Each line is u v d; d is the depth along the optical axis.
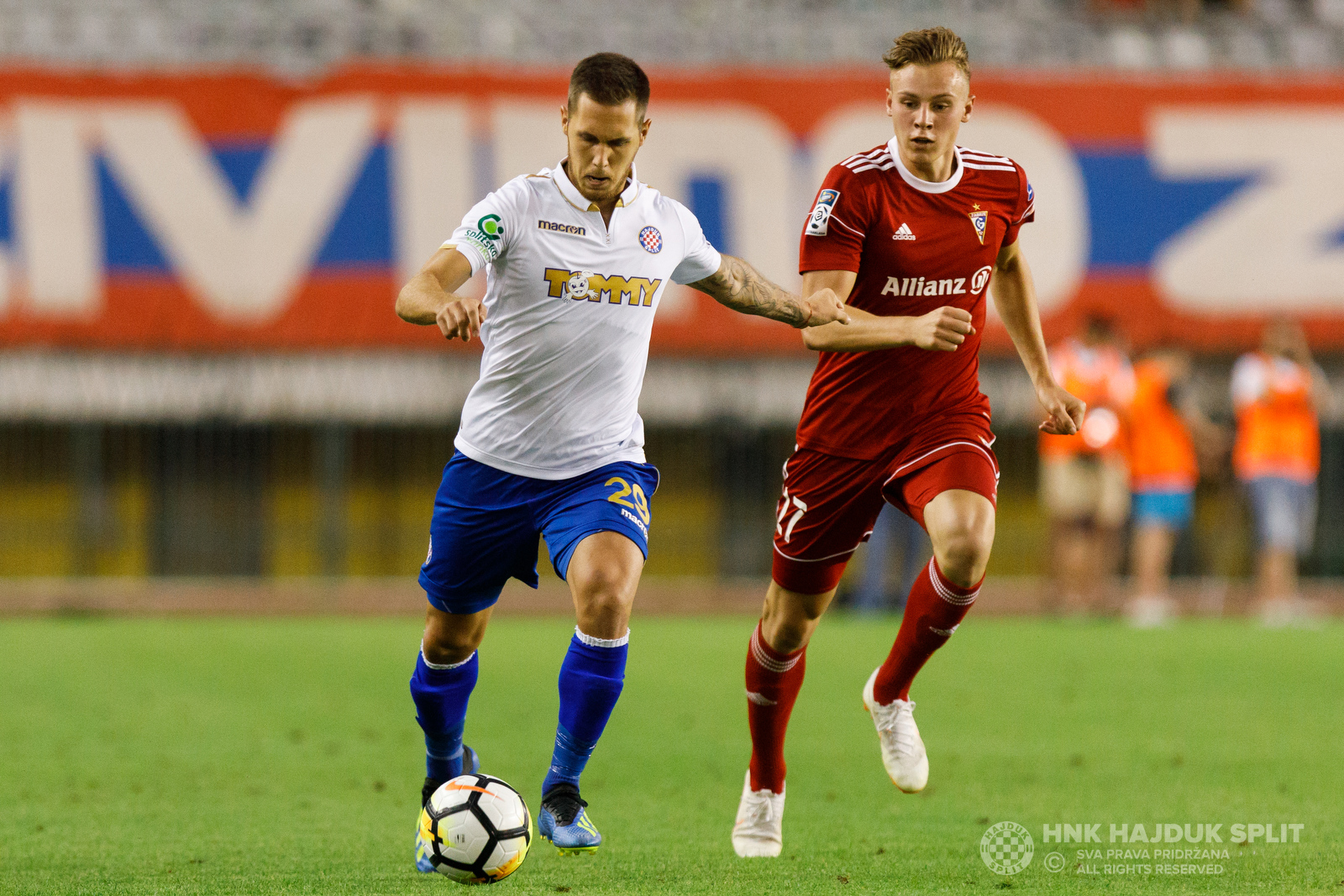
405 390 61.22
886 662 21.08
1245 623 54.53
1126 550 63.88
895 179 20.52
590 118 18.11
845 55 63.56
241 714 34.19
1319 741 29.89
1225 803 23.77
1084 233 61.25
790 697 20.70
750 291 19.89
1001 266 21.91
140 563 63.59
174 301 60.69
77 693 37.47
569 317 18.88
